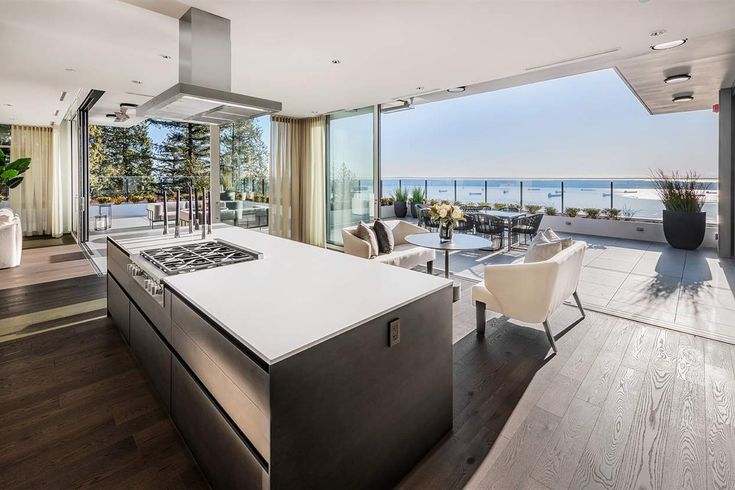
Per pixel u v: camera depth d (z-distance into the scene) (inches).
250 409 47.5
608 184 350.9
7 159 309.6
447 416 74.8
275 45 116.5
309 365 47.2
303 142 283.0
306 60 131.6
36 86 175.9
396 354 60.9
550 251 123.0
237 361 49.4
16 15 97.2
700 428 75.6
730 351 109.0
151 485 62.6
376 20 99.1
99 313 142.5
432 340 69.1
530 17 97.7
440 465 66.9
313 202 281.7
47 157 320.5
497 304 116.6
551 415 80.7
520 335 122.6
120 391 90.2
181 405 70.9
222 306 58.7
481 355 108.7
